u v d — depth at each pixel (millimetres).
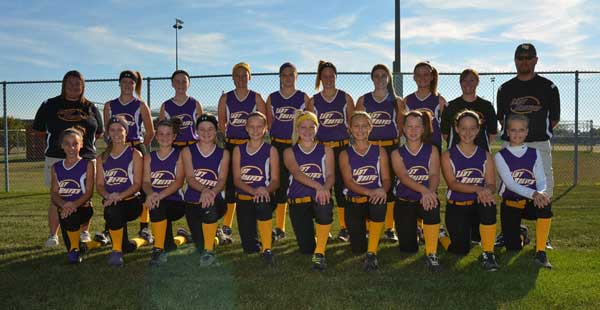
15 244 4617
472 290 3178
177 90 5191
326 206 3850
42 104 4879
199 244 4293
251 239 4219
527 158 4117
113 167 4254
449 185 4117
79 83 4781
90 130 4871
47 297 3098
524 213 4184
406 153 4156
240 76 5059
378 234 3869
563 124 17828
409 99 5102
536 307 2867
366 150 4168
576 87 8828
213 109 8875
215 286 3295
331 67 4922
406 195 4113
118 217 3969
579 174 11859
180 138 5125
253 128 4141
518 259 3951
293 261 3957
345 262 3914
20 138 23016
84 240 4648
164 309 2875
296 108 5086
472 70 4719
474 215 4234
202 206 3922
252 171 4188
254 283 3355
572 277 3426
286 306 2904
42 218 6016
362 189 3953
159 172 4223
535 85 4590
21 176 14305
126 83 5074
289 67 5031
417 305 2916
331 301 2982
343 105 5043
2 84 9117
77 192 4250
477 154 4137
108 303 2979
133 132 5141
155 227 3947
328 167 4176
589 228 5059
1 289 3250
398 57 9641
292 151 4184
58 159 4770
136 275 3580
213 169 4215
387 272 3615
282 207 4949
